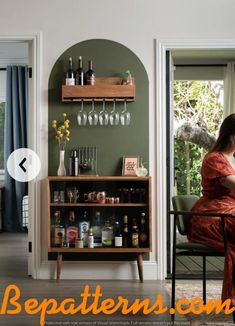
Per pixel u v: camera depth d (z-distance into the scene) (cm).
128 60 484
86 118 479
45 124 484
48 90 485
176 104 934
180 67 755
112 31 486
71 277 477
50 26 486
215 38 483
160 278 476
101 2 485
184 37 484
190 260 589
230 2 484
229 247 299
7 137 916
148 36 484
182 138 917
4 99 951
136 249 461
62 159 477
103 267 477
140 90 484
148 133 483
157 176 479
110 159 483
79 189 482
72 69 484
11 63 916
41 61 485
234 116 325
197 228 320
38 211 480
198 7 484
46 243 480
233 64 725
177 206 344
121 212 479
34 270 477
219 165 316
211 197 321
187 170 907
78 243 464
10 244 728
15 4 486
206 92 934
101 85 473
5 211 911
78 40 486
